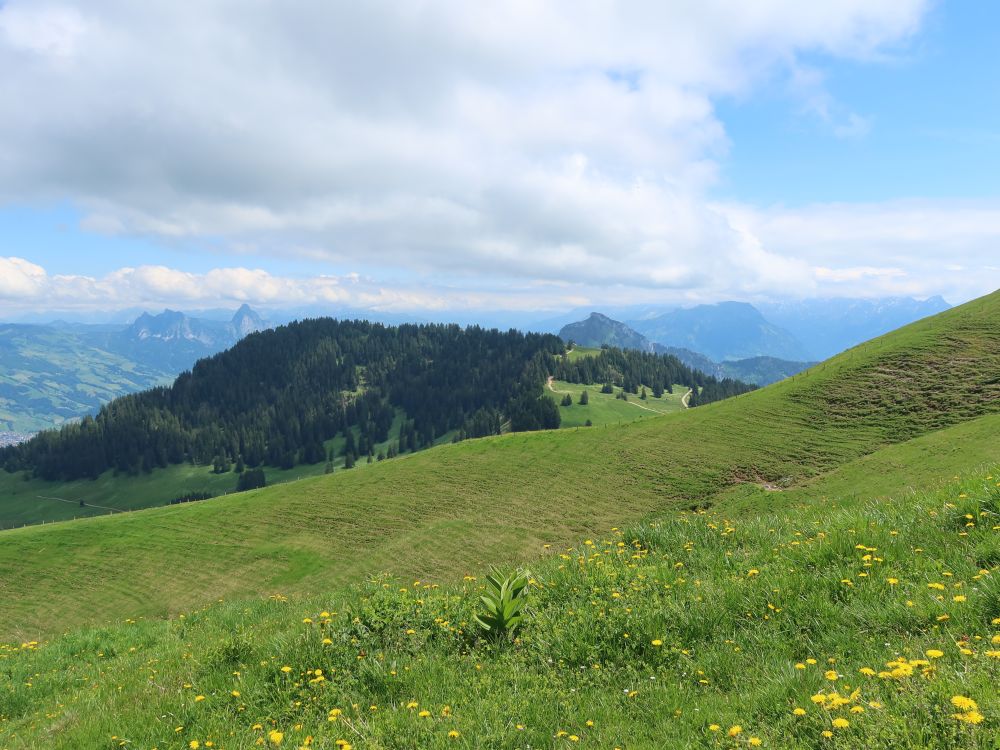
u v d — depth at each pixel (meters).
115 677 10.40
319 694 6.67
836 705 3.97
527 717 5.38
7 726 9.24
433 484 86.88
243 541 77.62
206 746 6.00
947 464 48.66
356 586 13.57
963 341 86.06
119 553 77.50
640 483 73.06
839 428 73.81
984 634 4.81
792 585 6.75
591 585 8.16
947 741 3.50
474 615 7.68
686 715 4.87
